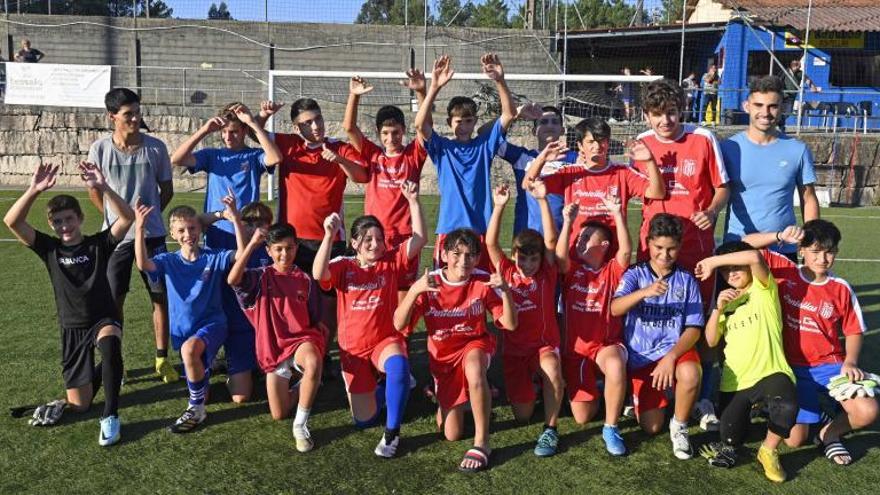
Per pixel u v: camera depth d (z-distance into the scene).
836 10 16.89
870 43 16.34
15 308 5.94
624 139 13.49
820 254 3.72
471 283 3.81
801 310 3.81
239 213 4.30
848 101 16.42
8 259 7.80
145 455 3.56
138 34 18.59
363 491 3.25
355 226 3.94
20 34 18.45
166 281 4.12
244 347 4.23
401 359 3.69
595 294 3.98
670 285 3.90
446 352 3.81
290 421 3.99
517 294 3.91
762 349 3.62
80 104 14.72
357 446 3.71
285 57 18.88
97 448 3.62
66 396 4.18
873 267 8.05
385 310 3.93
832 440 3.66
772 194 4.14
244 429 3.88
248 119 4.74
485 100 15.50
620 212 3.95
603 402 4.25
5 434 3.75
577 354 3.99
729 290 3.79
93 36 18.56
